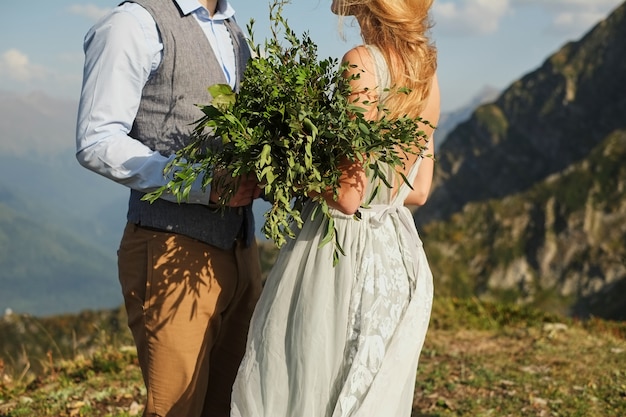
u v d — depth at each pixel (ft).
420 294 8.84
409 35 8.39
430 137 9.28
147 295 9.12
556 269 366.43
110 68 8.63
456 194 472.85
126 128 8.80
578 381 22.22
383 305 8.52
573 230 375.04
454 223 404.77
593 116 467.52
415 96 8.47
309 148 7.43
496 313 33.09
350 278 8.49
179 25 8.98
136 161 8.61
